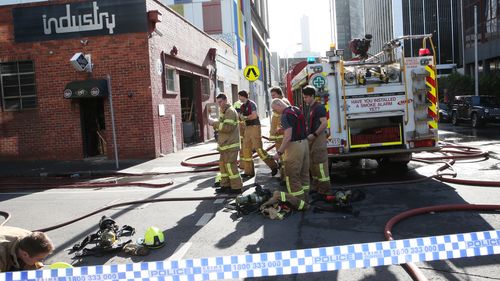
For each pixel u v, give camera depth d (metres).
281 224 6.30
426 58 8.96
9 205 8.73
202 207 7.62
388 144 9.07
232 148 8.31
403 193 7.83
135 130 14.84
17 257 3.61
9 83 15.29
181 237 5.96
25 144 15.33
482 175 9.22
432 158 11.55
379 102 8.94
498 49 38.25
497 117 23.31
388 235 5.30
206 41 22.83
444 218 6.12
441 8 95.25
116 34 14.72
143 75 14.71
